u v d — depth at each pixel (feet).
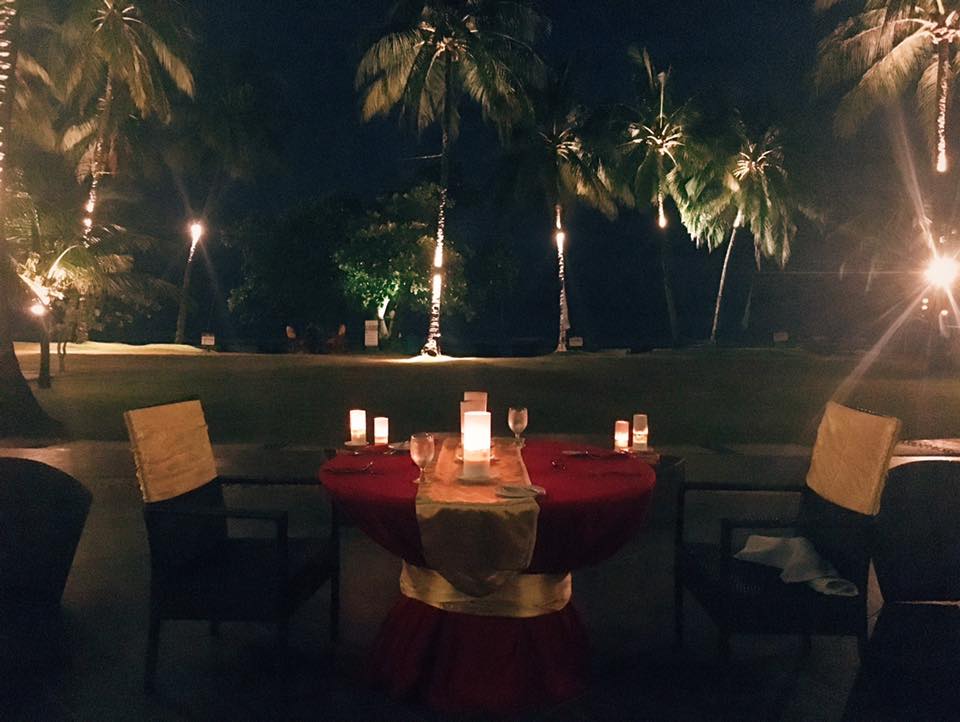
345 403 56.08
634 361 114.32
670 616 17.70
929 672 13.25
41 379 63.10
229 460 34.94
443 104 109.19
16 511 14.15
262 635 16.48
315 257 148.25
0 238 42.29
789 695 14.05
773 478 31.63
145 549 22.07
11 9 44.21
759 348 148.66
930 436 44.32
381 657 14.21
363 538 23.26
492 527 12.04
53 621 14.51
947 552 13.30
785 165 156.97
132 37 78.89
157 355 110.63
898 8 84.94
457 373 84.53
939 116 89.35
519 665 13.53
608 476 14.20
